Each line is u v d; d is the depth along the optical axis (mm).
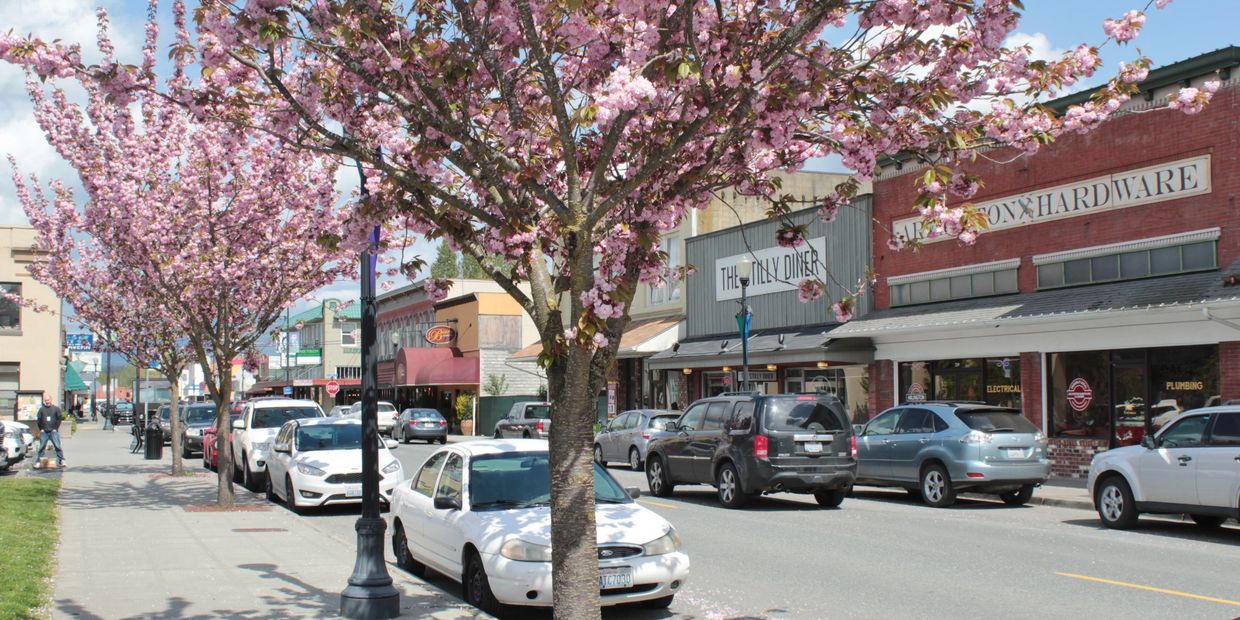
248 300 17547
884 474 18312
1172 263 18438
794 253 27984
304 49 6910
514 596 8398
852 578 10273
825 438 16797
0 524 12867
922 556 11625
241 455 21578
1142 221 18984
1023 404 20922
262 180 15477
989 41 6121
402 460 27812
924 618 8438
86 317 24469
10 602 8008
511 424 35344
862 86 6363
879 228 25172
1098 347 19281
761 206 34594
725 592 9633
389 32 6535
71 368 66250
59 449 26031
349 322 72125
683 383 33219
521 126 6836
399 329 60281
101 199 15586
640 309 37469
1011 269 21656
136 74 6520
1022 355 20984
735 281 30547
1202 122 17938
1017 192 21578
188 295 16312
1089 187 20016
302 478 16562
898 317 23812
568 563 5648
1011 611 8680
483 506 9383
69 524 14289
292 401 22750
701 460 17812
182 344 23859
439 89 6617
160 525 14258
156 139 15727
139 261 16812
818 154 7012
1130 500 13883
